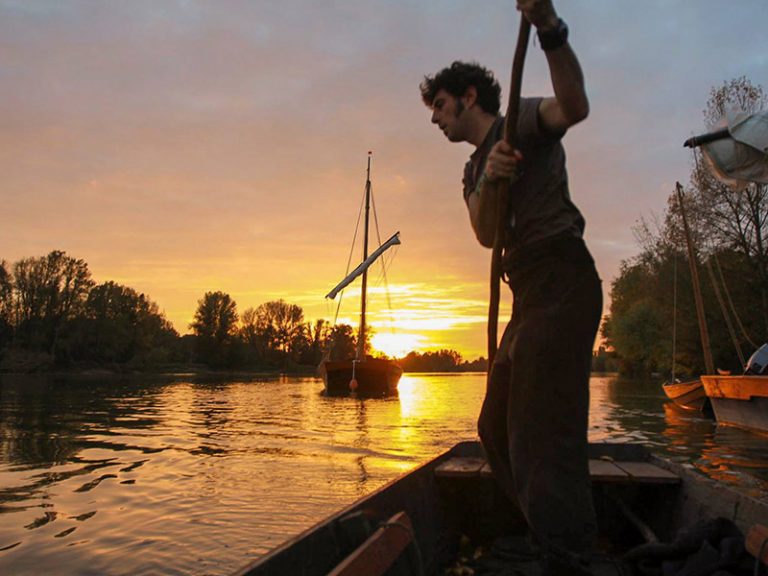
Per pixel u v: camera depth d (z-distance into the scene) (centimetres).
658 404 2291
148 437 1185
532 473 198
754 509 287
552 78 179
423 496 365
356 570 174
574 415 197
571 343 196
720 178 305
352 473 781
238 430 1324
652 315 3603
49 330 7569
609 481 401
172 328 10094
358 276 3944
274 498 638
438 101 226
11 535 510
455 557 374
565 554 193
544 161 202
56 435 1220
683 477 387
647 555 301
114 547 479
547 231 201
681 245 2736
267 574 183
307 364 10006
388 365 3084
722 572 249
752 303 2623
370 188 4191
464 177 239
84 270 7806
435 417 1689
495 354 220
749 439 1234
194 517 564
